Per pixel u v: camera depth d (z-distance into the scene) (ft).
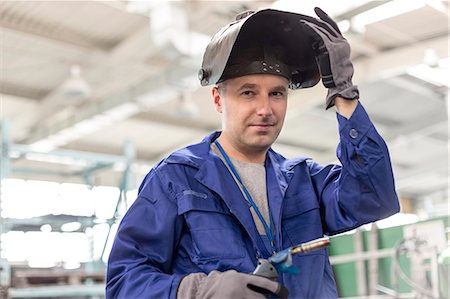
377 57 17.46
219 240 2.90
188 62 12.87
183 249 2.99
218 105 3.28
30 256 17.29
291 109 19.75
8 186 12.33
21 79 18.40
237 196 3.05
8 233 12.89
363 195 3.00
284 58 3.25
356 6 10.68
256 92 3.03
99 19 15.19
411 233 9.05
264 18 3.08
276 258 2.68
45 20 15.01
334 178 3.34
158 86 16.11
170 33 11.74
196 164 3.12
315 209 3.21
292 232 3.12
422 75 17.57
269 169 3.28
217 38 3.10
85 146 24.48
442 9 12.23
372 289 9.26
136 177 25.64
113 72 18.02
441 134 25.39
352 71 3.04
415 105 22.27
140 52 16.06
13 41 15.66
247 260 2.88
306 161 3.49
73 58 16.99
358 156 2.96
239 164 3.22
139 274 2.77
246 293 2.44
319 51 3.14
